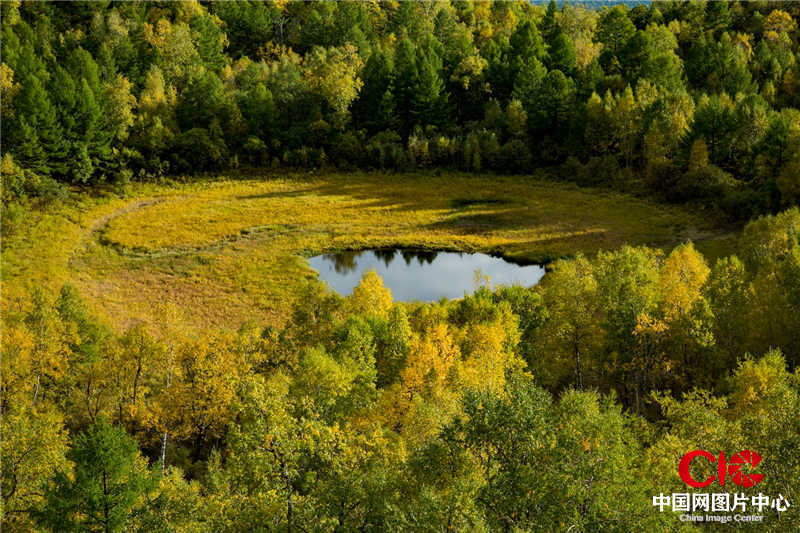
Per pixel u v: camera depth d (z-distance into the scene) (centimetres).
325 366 3612
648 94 12250
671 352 4353
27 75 11925
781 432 2309
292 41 18350
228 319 7125
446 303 6397
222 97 13638
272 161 13112
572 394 2336
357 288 5309
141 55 15412
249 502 2231
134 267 8562
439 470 2162
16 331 4381
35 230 9412
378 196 11525
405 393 3741
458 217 10438
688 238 8844
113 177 11925
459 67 14675
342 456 2356
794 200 8512
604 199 10906
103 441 2458
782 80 13500
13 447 2895
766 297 4309
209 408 4072
